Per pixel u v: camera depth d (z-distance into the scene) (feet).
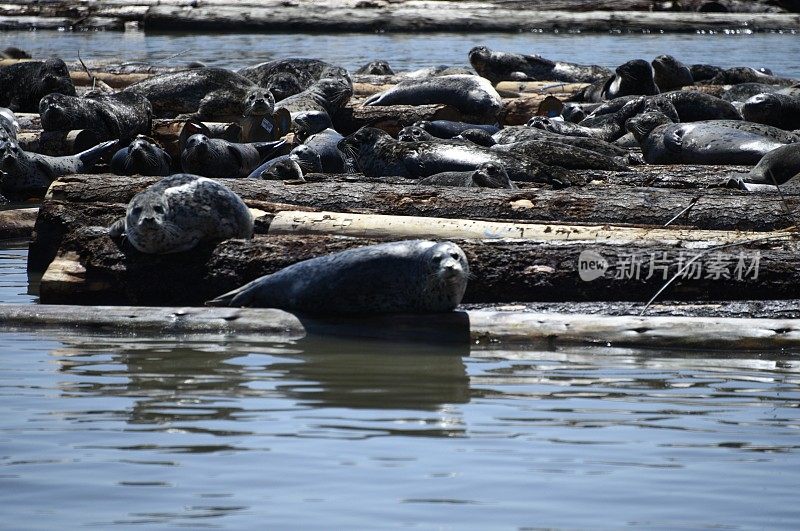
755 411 82.38
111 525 59.93
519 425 78.23
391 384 89.25
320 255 117.39
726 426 78.48
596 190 139.44
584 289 114.21
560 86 292.81
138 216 116.78
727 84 297.94
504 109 250.37
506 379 91.35
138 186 141.59
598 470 68.90
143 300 117.70
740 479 67.72
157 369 93.15
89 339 104.63
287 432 75.77
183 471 67.87
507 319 106.42
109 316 109.29
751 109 223.71
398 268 107.34
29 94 253.03
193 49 425.69
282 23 515.91
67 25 524.93
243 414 79.87
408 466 69.15
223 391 86.22
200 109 250.57
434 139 185.06
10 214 165.89
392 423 78.28
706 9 543.39
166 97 253.44
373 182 153.17
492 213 136.26
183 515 61.21
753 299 113.09
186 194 119.44
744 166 174.91
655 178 162.20
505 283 114.73
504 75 323.16
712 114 236.63
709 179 161.27
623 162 185.37
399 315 108.06
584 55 408.26
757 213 132.77
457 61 386.52
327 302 109.70
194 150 176.35
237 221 122.83
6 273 137.18
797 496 65.05
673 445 74.08
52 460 69.67
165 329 107.96
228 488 65.26
